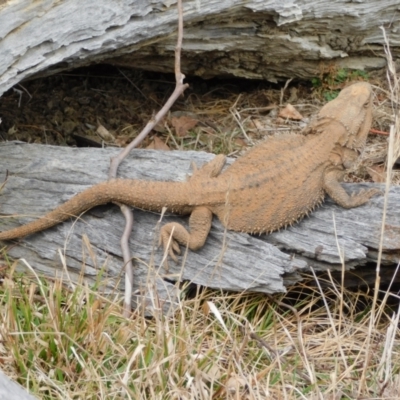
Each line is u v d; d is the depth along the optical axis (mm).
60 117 8375
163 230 6191
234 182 6148
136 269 6293
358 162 6930
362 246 6086
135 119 8555
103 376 5469
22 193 6707
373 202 6293
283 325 6156
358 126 6211
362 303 6559
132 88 8859
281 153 6262
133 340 5773
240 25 7887
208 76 8758
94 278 6328
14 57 6312
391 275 6336
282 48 8281
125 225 6363
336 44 8477
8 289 5891
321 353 6051
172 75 8953
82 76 8820
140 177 6680
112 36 6809
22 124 8227
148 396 5406
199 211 6137
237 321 5938
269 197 6090
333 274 6340
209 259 6234
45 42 6461
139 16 6895
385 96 8734
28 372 5363
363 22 8273
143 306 5859
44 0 6398
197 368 5406
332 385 5418
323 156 6180
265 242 6211
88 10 6598
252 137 8375
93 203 6316
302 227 6250
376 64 8930
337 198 6211
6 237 6449
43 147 7031
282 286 6098
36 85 8648
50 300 5695
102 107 8594
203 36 7824
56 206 6578
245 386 5516
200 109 8805
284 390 5340
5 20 6238
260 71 8688
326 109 6348
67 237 6410
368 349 5477
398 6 8312
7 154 6969
